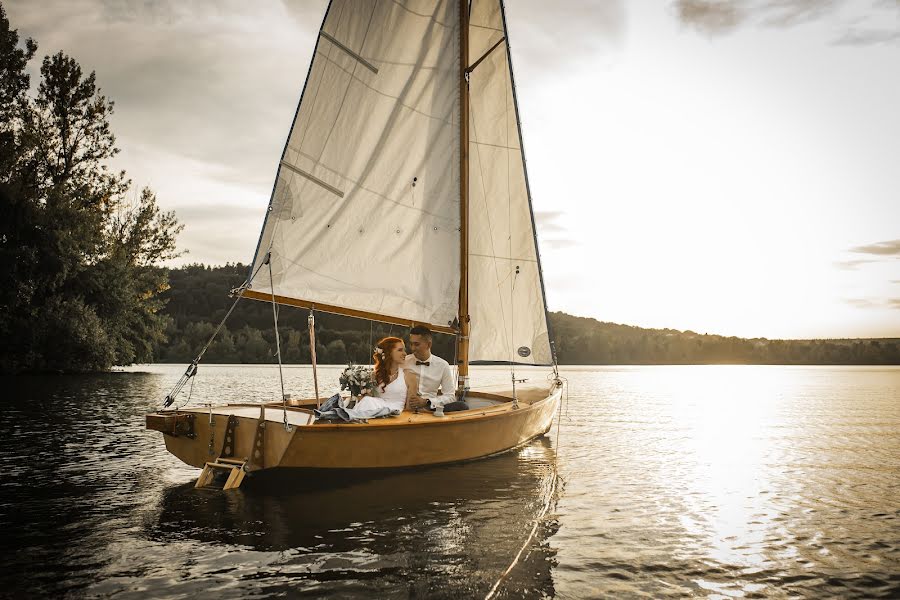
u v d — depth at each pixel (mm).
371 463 5988
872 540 4664
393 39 8203
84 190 33031
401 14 8242
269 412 6180
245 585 3521
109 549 4102
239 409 6230
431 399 7090
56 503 5328
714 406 18250
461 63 8695
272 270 7539
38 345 29078
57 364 30016
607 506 5602
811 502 5914
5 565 3795
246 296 7348
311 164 7770
